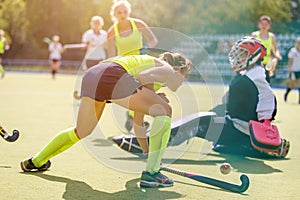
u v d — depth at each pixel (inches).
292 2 1396.4
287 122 424.2
